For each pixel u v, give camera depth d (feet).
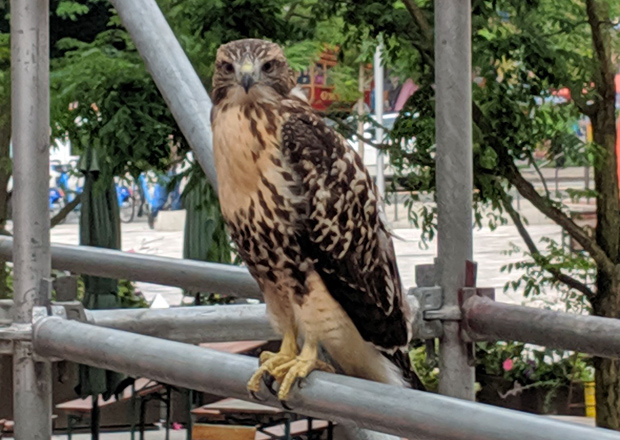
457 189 8.77
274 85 8.34
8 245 12.21
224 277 10.31
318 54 29.55
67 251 11.22
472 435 5.69
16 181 8.46
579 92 28.40
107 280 24.86
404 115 29.14
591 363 31.53
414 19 26.96
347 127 29.94
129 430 29.89
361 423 6.50
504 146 28.27
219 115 8.31
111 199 27.58
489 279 48.49
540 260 30.58
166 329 9.23
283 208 8.21
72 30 30.12
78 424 28.68
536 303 40.70
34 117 8.43
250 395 7.20
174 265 10.46
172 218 75.10
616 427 29.68
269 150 8.17
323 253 8.28
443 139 8.77
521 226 31.07
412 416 6.04
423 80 28.53
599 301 30.48
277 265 8.43
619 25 30.25
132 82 26.09
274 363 7.13
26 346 8.31
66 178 39.04
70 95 26.63
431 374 28.73
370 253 8.48
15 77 8.47
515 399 31.99
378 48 32.22
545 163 33.17
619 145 32.55
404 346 8.66
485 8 25.96
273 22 26.08
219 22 25.25
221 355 7.39
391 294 8.56
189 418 23.94
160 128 25.80
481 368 32.01
